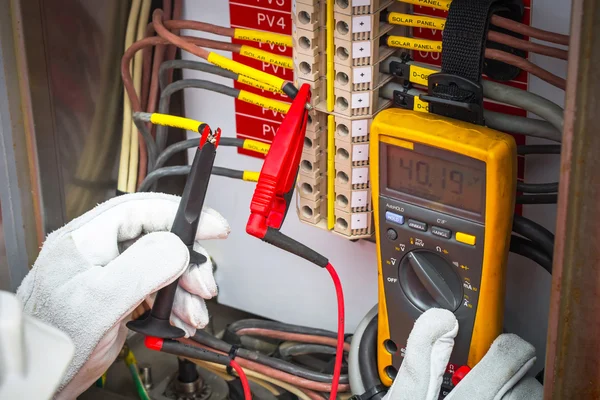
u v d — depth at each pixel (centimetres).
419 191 98
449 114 99
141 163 134
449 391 105
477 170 92
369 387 111
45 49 116
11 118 115
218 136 97
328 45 102
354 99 103
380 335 110
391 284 106
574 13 71
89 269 97
